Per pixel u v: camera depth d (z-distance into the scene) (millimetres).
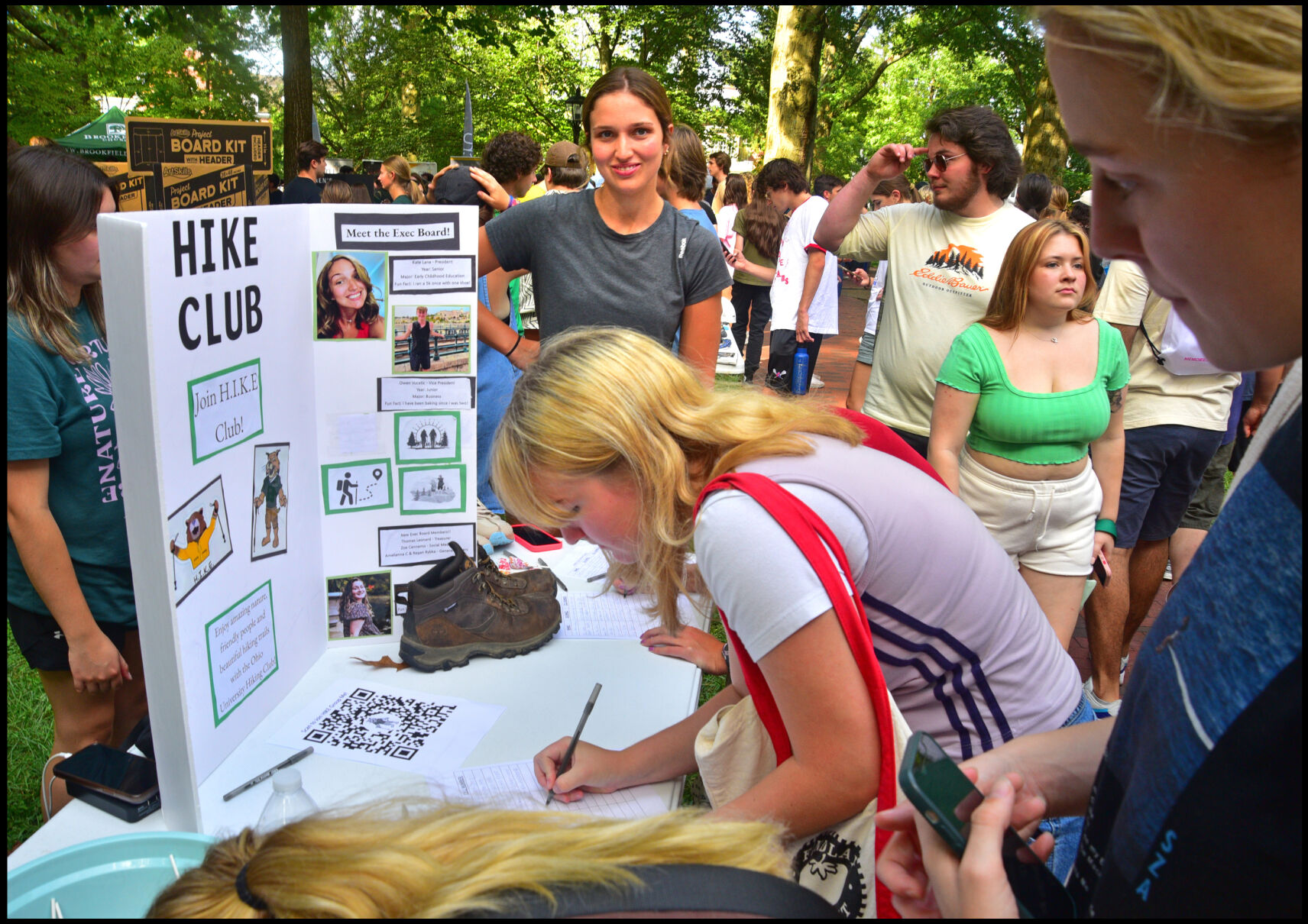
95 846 1066
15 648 2943
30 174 1600
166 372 1171
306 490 1643
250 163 4852
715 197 10688
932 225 3027
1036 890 690
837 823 1052
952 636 1157
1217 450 3318
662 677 1735
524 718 1577
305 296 1572
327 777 1390
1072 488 2553
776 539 995
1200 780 500
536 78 21609
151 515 1184
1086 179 12906
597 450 1112
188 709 1274
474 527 1827
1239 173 461
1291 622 463
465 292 1688
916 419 3113
